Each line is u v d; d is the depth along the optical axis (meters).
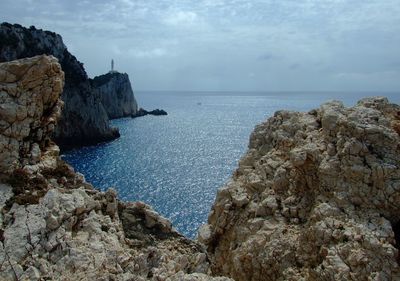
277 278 23.14
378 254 19.41
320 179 24.50
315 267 21.55
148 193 89.81
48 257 13.36
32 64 18.20
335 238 21.11
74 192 15.96
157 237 16.97
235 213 29.00
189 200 84.19
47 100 18.59
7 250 13.12
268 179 28.75
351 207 22.41
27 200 15.12
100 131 168.50
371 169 22.83
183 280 14.27
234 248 27.45
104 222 15.58
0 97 17.45
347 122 24.72
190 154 147.62
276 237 24.45
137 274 14.34
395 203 22.05
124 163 125.19
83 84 159.50
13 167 16.28
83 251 13.67
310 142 26.77
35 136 18.03
